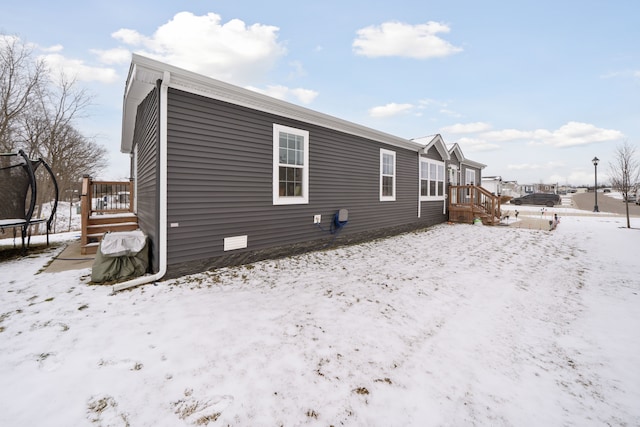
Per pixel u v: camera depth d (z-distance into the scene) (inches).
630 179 493.4
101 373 81.6
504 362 94.6
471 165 660.7
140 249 169.0
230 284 164.6
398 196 381.1
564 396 78.7
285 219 233.8
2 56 571.8
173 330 107.8
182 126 170.2
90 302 132.3
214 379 80.4
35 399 70.6
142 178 236.5
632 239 336.8
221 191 191.0
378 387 79.4
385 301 143.6
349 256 244.7
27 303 129.6
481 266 217.5
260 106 209.8
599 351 102.7
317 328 112.9
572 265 223.8
